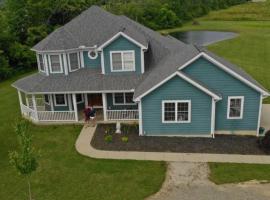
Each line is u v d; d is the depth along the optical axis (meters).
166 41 32.50
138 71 26.17
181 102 21.47
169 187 16.56
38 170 18.61
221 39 71.19
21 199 16.12
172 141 21.53
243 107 21.97
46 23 54.00
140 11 93.56
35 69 47.56
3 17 47.88
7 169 19.02
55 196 16.20
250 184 16.56
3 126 25.86
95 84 25.09
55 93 24.75
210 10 129.38
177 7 106.38
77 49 26.56
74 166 18.92
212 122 21.72
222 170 17.91
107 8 83.44
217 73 21.52
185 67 21.58
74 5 57.47
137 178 17.44
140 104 21.69
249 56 49.72
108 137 21.81
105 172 18.14
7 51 44.50
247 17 108.81
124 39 25.14
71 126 24.70
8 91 36.53
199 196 15.73
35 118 25.62
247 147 20.42
